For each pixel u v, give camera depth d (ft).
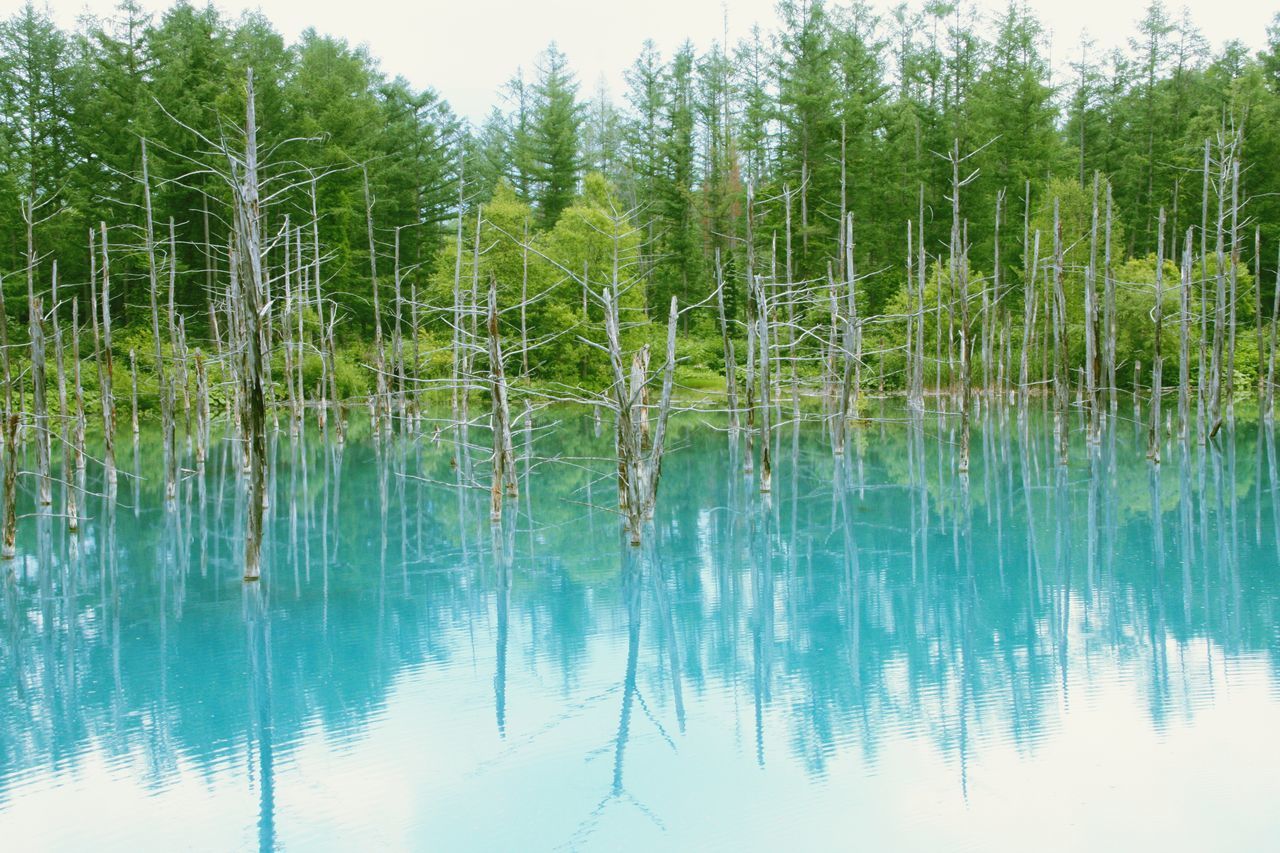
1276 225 152.46
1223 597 43.98
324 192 158.10
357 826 25.11
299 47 204.54
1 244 137.59
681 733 31.04
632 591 48.37
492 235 145.48
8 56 153.48
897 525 62.23
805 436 113.60
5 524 53.83
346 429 126.72
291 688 35.47
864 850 23.22
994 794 25.99
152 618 43.98
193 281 149.38
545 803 26.20
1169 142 173.37
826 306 118.21
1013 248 167.94
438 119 196.44
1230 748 28.25
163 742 30.89
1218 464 81.35
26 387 106.42
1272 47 173.17
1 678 36.50
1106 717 30.91
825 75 166.09
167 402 71.82
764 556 54.95
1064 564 51.19
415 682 36.19
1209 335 130.93
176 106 145.07
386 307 170.50
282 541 60.13
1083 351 141.18
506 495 75.92
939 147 177.47
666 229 189.67
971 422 123.13
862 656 38.04
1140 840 23.30
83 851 23.89
